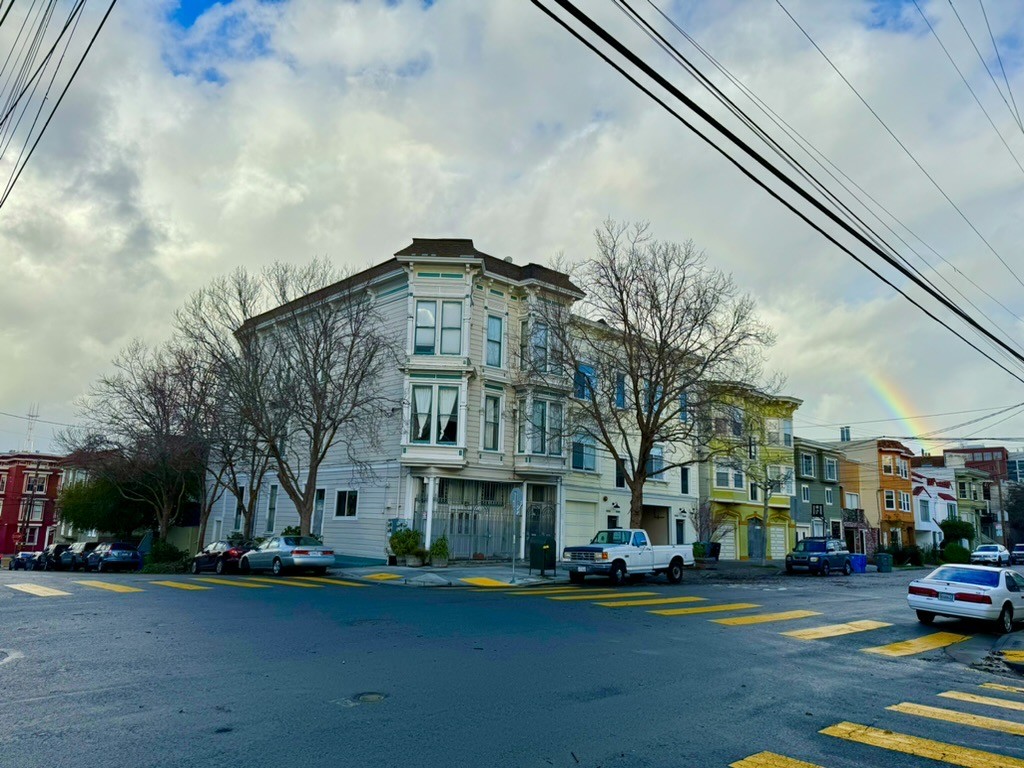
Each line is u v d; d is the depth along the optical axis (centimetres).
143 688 788
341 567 2695
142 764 562
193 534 4447
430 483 2916
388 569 2589
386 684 832
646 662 1020
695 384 2830
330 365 2808
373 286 3203
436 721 695
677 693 845
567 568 2384
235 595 1680
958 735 720
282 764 570
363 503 3098
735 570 3456
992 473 8769
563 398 3272
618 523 3678
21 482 6856
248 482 3922
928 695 914
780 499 4828
